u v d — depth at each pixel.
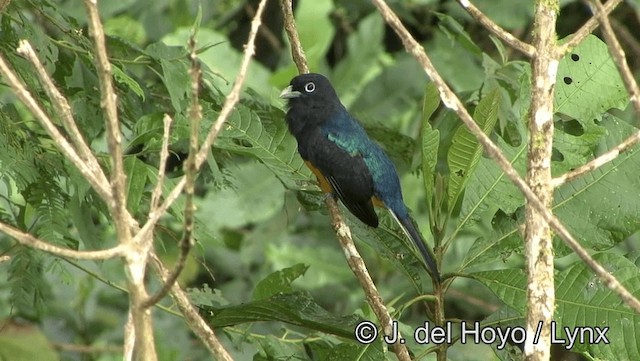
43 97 10.72
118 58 11.25
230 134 10.73
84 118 10.69
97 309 15.50
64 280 9.92
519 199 9.93
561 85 9.96
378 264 16.41
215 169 9.02
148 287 15.04
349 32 17.95
